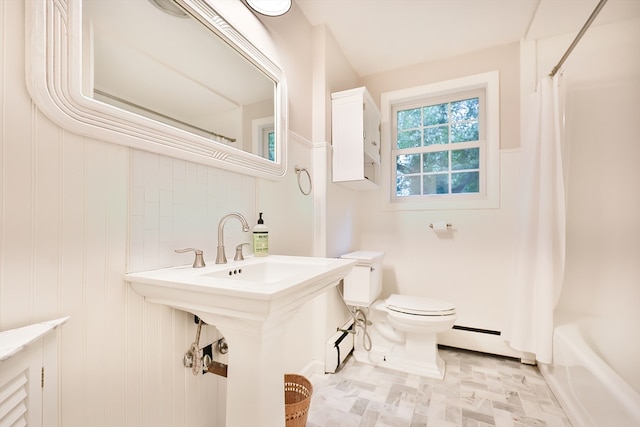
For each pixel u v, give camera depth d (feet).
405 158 8.32
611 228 5.87
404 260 7.84
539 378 5.71
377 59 7.71
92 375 2.40
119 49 2.65
